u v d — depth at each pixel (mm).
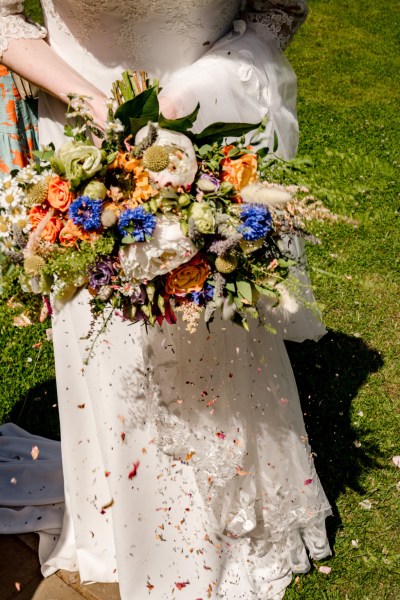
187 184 1852
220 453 2447
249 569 2750
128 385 2422
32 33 2373
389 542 2928
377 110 7820
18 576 2830
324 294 4438
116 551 2568
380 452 3350
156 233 1797
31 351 3957
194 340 2322
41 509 3090
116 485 2492
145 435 2486
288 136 2764
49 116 2549
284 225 1960
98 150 1794
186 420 2414
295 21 2779
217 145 1979
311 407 3598
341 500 3107
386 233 5078
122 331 2365
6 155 3004
